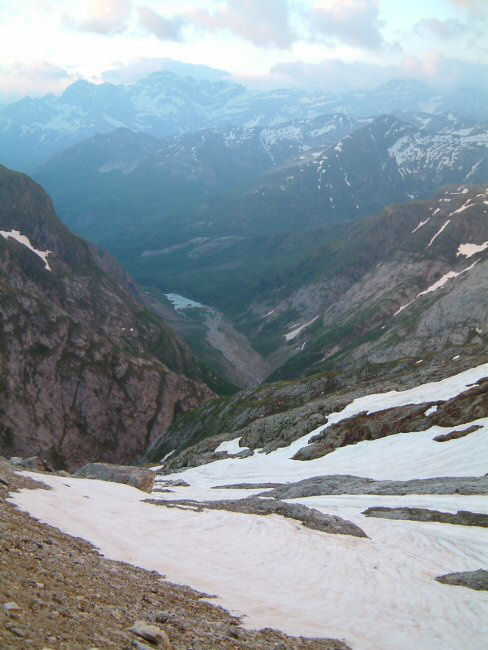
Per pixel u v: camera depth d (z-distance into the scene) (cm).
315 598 2767
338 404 11262
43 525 2845
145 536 3309
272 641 2092
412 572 3397
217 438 13262
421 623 2650
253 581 2870
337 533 4038
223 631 2019
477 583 3284
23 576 1773
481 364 10838
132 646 1514
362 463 8338
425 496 5703
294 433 10919
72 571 2116
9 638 1245
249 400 18438
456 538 4197
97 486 4881
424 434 8788
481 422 8394
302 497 6384
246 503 4944
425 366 13950
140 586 2302
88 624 1569
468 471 6950
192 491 7169
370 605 2783
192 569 2873
